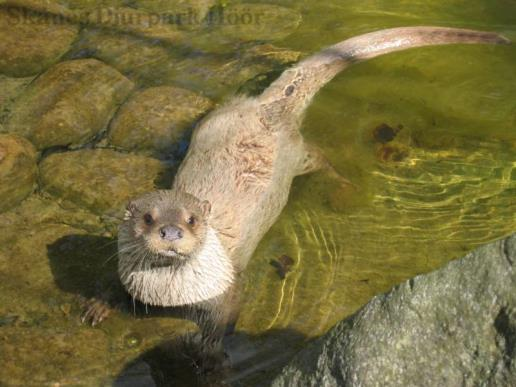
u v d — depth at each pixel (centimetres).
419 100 220
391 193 201
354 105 218
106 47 229
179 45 231
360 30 238
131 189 197
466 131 213
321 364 146
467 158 208
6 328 173
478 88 224
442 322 140
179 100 214
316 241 191
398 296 144
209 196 183
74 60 223
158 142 206
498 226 195
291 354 171
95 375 167
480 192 202
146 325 176
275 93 210
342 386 143
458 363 139
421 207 199
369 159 207
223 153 191
